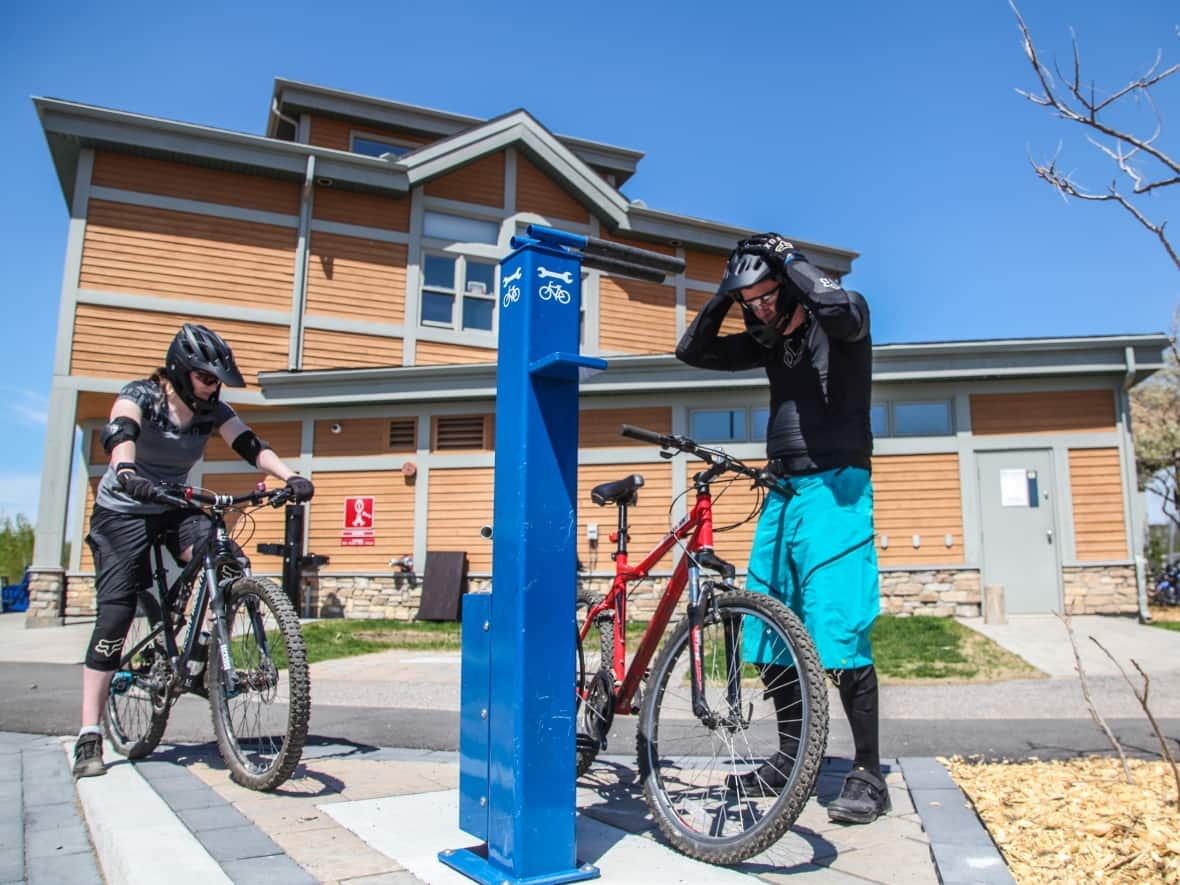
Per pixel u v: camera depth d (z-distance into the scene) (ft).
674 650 8.86
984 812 9.45
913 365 39.91
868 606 9.43
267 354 46.83
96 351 43.57
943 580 39.99
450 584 43.16
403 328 49.52
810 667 7.61
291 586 36.37
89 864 8.61
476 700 8.04
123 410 11.66
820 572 9.46
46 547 40.70
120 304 44.32
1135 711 18.76
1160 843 8.14
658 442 9.08
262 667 10.57
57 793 10.93
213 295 46.11
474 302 52.24
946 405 41.11
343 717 18.62
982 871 7.50
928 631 33.53
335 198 49.24
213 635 11.15
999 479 40.40
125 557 11.74
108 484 11.98
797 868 7.79
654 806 8.53
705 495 9.23
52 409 42.39
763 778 9.02
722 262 57.06
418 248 50.44
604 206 53.47
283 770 9.93
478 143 51.37
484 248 52.01
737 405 42.65
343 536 45.21
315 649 31.50
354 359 48.34
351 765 12.08
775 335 10.18
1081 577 39.40
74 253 43.91
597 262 8.34
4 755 13.10
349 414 45.88
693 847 8.04
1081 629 34.22
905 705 20.17
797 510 9.80
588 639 10.94
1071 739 15.48
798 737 8.66
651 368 42.14
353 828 8.79
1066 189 10.42
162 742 13.97
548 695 7.50
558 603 7.66
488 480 44.47
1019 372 39.63
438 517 44.60
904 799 10.11
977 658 27.71
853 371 9.77
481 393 43.70
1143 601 38.27
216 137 45.52
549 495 7.72
